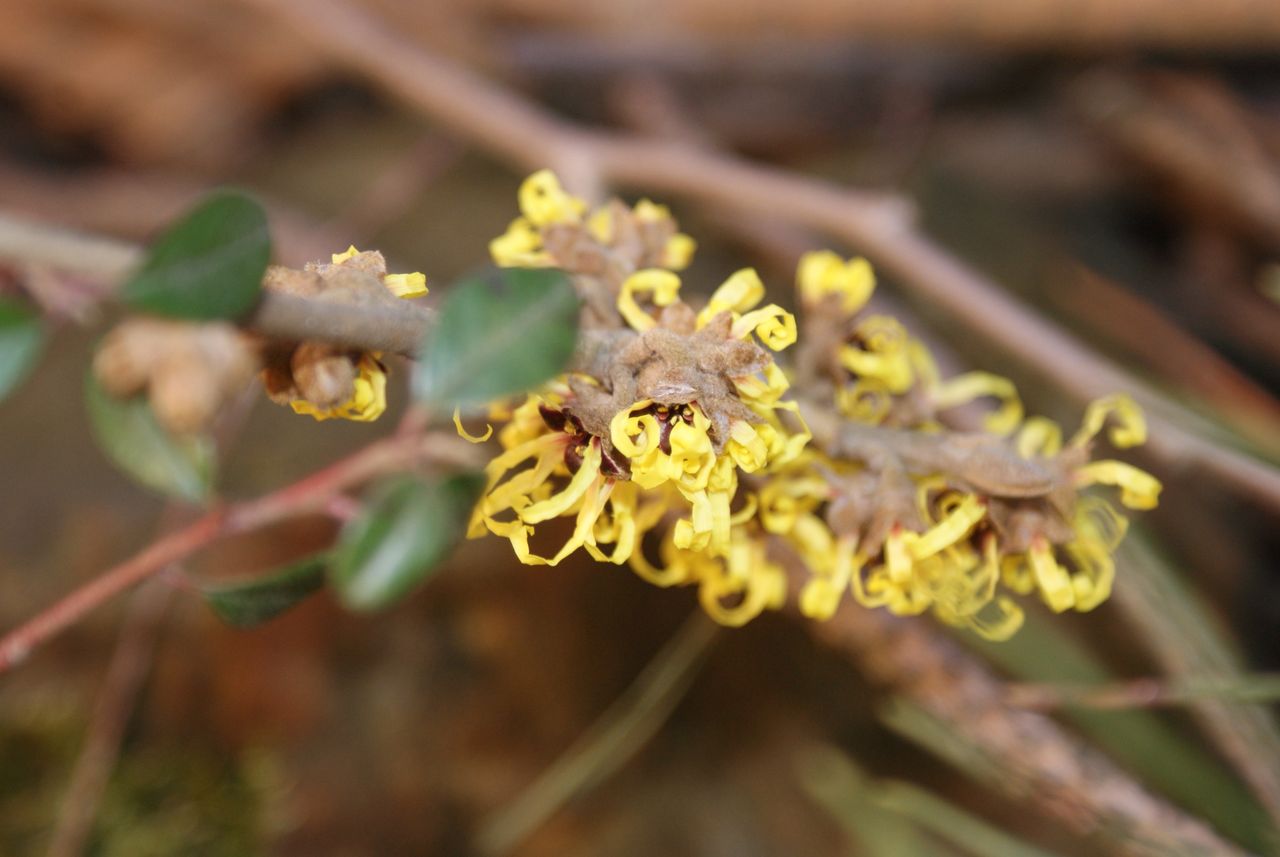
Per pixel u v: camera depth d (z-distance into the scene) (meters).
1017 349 0.42
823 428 0.23
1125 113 0.60
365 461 0.25
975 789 0.48
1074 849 0.46
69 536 0.50
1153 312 0.57
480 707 0.49
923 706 0.31
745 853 0.48
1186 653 0.28
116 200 0.64
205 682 0.47
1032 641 0.30
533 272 0.19
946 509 0.23
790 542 0.24
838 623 0.32
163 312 0.18
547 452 0.21
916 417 0.25
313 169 0.68
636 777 0.49
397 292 0.21
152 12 0.63
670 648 0.50
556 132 0.51
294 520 0.49
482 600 0.50
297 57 0.66
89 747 0.42
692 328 0.22
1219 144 0.58
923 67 0.62
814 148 0.66
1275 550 0.53
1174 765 0.28
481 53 0.62
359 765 0.48
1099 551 0.23
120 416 0.23
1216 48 0.56
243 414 0.48
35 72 0.64
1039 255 0.61
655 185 0.50
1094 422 0.24
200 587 0.23
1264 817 0.28
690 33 0.61
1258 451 0.32
